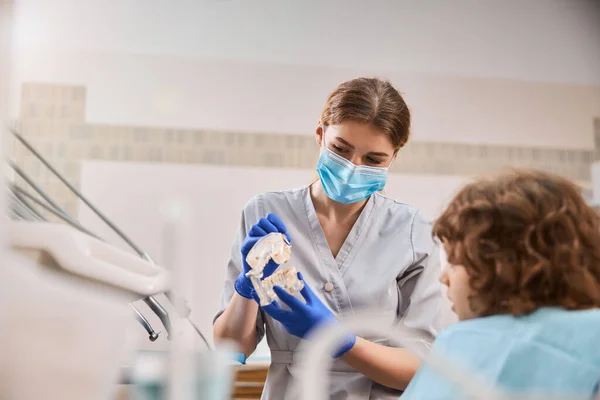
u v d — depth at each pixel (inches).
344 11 104.5
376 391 46.4
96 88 98.1
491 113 107.2
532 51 109.3
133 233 95.1
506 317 31.5
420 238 51.7
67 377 17.9
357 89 48.1
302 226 52.2
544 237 31.2
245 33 102.3
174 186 97.3
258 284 40.1
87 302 18.5
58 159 95.7
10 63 20.6
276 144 100.9
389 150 48.8
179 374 19.7
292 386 47.1
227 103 100.7
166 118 99.1
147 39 100.1
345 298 49.9
